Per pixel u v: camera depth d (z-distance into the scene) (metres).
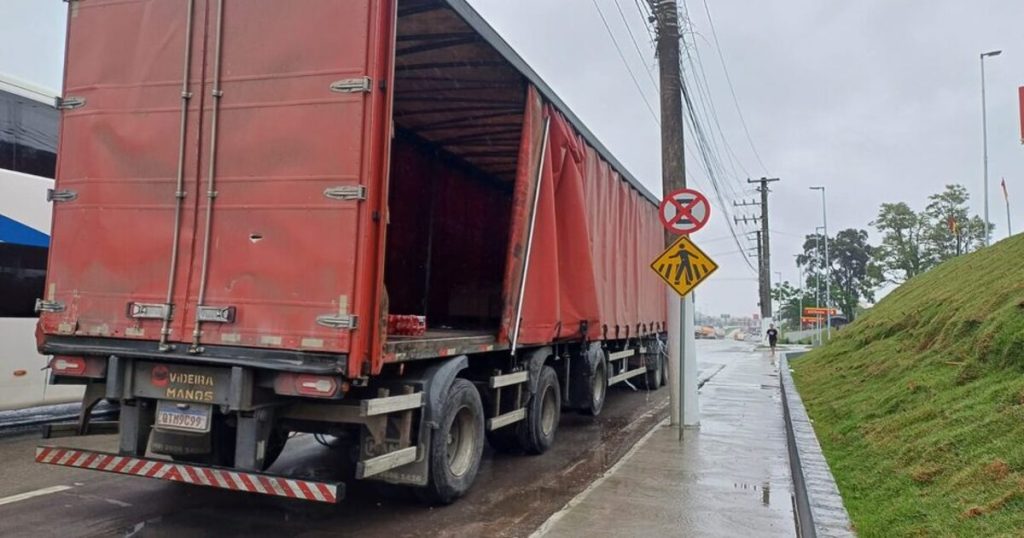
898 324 12.64
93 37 5.57
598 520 5.80
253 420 4.95
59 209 5.55
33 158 9.15
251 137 5.03
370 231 4.79
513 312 7.35
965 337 8.38
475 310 12.55
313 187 4.85
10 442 8.56
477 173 12.45
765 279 48.25
